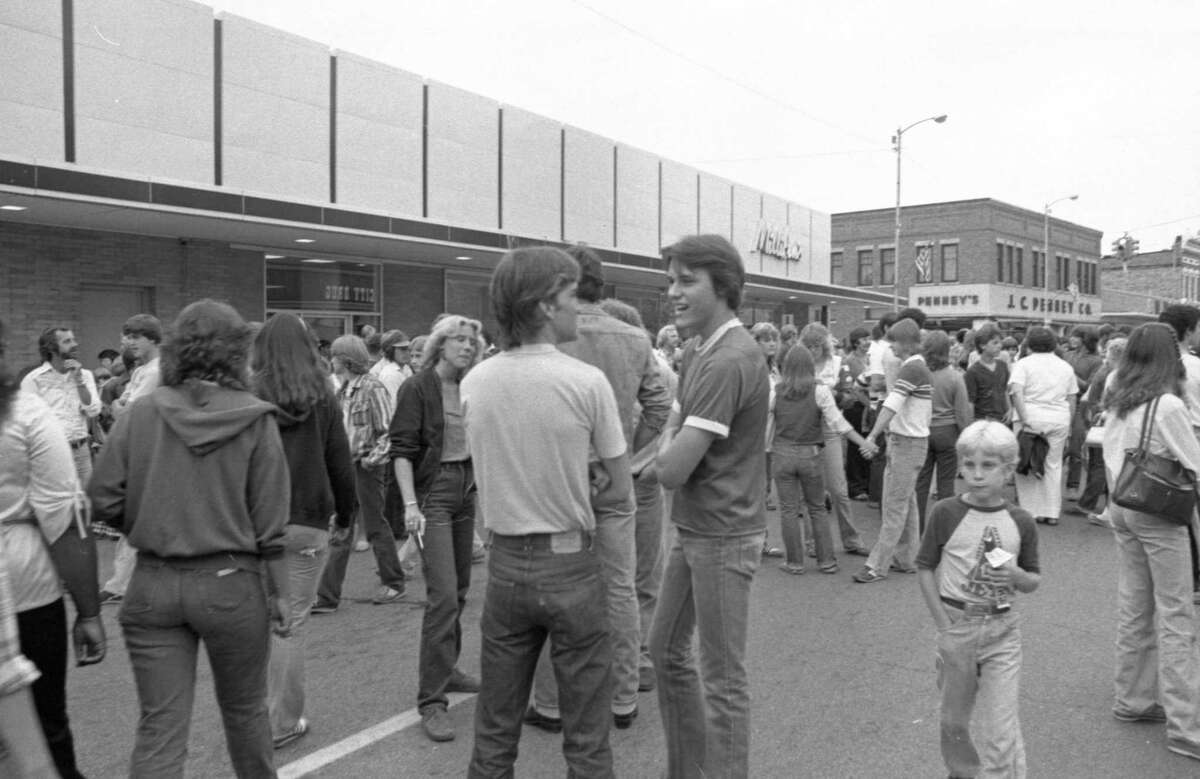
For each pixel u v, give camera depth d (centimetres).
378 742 445
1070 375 983
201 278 1426
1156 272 7531
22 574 315
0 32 1147
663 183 2586
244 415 314
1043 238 5241
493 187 1970
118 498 310
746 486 342
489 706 320
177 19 1352
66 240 1264
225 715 326
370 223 1398
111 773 411
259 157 1477
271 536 321
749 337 348
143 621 308
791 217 3303
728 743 343
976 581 371
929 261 4872
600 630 316
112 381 967
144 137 1313
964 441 377
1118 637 476
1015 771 368
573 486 309
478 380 318
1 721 212
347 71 1630
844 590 725
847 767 420
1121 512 457
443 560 456
